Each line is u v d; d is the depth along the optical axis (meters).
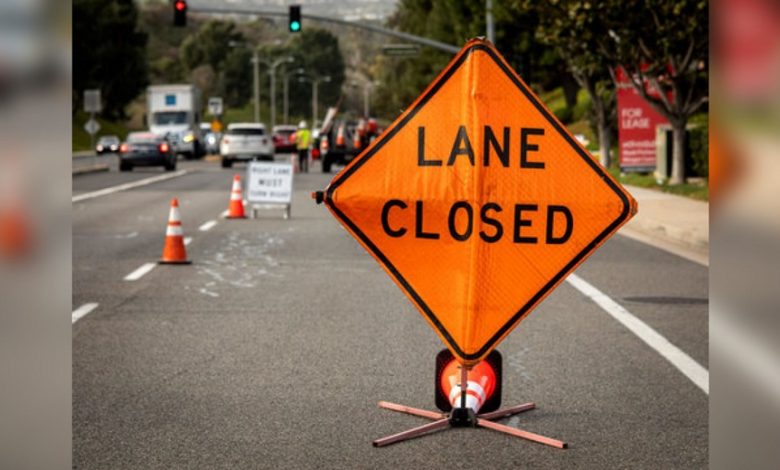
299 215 33.59
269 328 13.62
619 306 15.50
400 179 8.25
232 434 8.50
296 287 17.62
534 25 68.25
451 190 8.20
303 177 59.91
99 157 104.62
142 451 7.98
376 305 15.62
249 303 15.84
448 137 8.20
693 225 26.78
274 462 7.71
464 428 8.68
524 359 11.66
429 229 8.26
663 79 44.50
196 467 7.58
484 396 8.84
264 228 28.92
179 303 15.82
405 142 8.25
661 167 44.72
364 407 9.44
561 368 11.16
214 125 127.19
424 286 8.31
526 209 8.19
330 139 68.44
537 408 9.41
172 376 10.73
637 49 42.19
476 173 8.15
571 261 8.20
